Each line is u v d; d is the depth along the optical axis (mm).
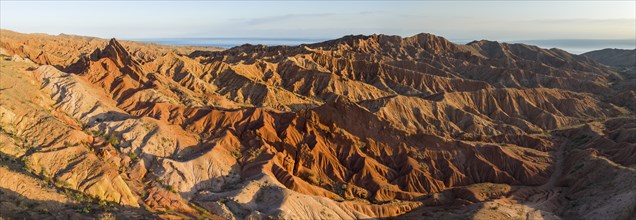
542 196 91875
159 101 108375
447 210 84938
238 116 105062
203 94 131375
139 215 68125
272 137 99688
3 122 81625
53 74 102000
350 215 79938
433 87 192125
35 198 65125
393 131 107750
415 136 107812
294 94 156750
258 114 105938
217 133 100000
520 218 78938
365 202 87188
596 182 91312
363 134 106312
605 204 80250
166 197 76750
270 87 151250
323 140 102500
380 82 191250
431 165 101938
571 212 83688
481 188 93500
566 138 128750
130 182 79000
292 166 94562
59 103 96000
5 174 66750
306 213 75500
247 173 88188
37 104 91438
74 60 160125
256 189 79625
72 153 79500
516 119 151250
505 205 84125
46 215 61875
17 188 65812
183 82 142375
